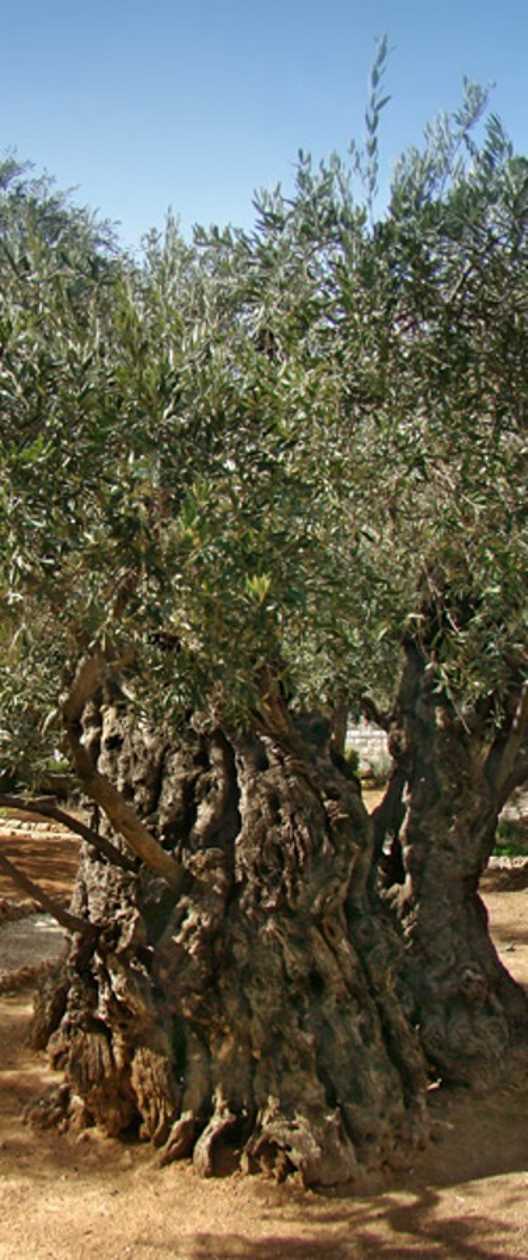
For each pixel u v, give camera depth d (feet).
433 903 31.01
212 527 17.57
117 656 20.77
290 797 26.63
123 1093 25.99
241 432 19.60
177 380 18.99
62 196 31.40
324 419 22.16
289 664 23.89
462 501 23.41
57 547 17.29
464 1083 29.25
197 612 17.92
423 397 24.07
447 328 24.02
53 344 19.85
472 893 31.76
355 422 23.73
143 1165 24.85
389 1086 25.62
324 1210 23.26
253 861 26.21
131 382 18.54
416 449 22.94
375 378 23.68
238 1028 25.17
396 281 23.84
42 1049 31.35
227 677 19.02
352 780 28.84
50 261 23.45
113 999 25.49
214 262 25.67
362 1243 22.06
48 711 23.53
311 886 26.05
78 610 18.16
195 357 20.29
